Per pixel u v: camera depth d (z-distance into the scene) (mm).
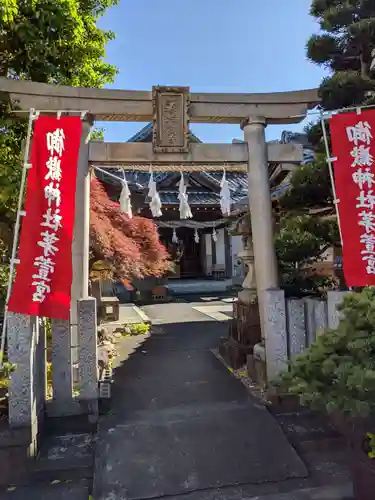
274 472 3305
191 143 5078
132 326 9695
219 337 8914
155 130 4945
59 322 4207
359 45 4895
